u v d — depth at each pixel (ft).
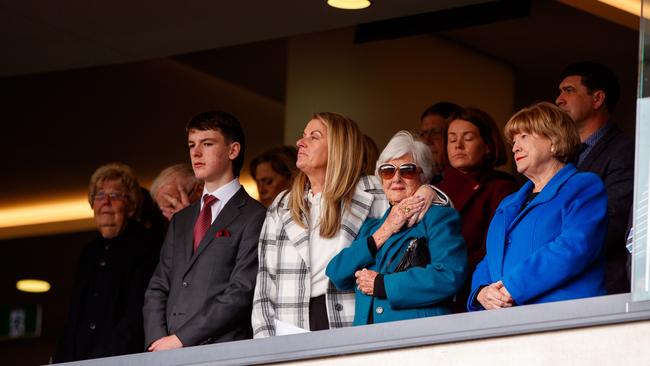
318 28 75.97
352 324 50.08
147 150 95.04
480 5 76.02
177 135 92.12
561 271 43.96
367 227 51.37
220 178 56.70
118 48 81.00
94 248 61.41
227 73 84.53
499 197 56.85
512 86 80.23
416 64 77.82
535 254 44.39
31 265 113.91
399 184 49.62
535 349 41.73
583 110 56.39
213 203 56.44
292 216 52.44
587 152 55.52
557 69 79.87
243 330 53.88
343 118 53.11
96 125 93.61
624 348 40.32
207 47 79.77
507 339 42.27
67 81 88.43
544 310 41.78
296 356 46.44
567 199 45.42
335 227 51.37
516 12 75.82
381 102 78.38
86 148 96.99
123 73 86.48
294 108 82.74
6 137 96.94
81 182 102.89
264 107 85.05
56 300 116.06
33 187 104.53
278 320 50.26
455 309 54.24
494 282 46.03
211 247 55.06
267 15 74.54
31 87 89.71
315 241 51.70
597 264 44.93
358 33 79.71
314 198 52.70
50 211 108.17
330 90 80.79
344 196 51.78
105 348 58.75
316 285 51.06
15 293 118.11
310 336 46.32
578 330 41.14
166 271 56.49
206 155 56.54
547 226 45.32
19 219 110.01
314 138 52.65
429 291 46.96
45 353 116.98
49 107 92.12
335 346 45.65
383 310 47.75
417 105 77.51
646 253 39.63
